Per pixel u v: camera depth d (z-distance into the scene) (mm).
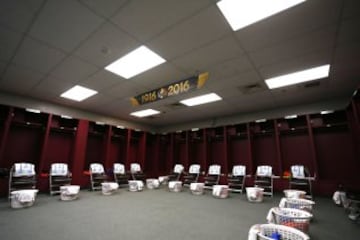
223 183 6520
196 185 5488
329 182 4922
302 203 2977
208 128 7719
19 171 4535
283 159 6133
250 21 2529
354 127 4785
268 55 3326
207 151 7598
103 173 6324
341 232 2535
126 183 7215
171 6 2297
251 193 4484
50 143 6133
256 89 4828
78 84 4660
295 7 2283
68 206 3793
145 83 4566
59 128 6078
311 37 2828
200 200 4625
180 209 3721
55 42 3035
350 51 3158
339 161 5281
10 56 3449
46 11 2391
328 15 2389
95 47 3160
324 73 3947
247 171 6730
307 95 5199
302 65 3646
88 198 4641
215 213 3447
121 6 2303
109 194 5133
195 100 5754
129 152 8445
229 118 7312
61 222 2805
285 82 4406
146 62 3615
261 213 3463
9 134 5391
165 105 6270
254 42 2973
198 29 2695
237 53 3275
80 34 2836
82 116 6785
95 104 6254
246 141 7008
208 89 4859
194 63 3625
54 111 6070
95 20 2547
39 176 5207
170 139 9000
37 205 3816
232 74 4043
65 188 4367
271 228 1837
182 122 8734
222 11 2369
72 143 6480
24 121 5523
